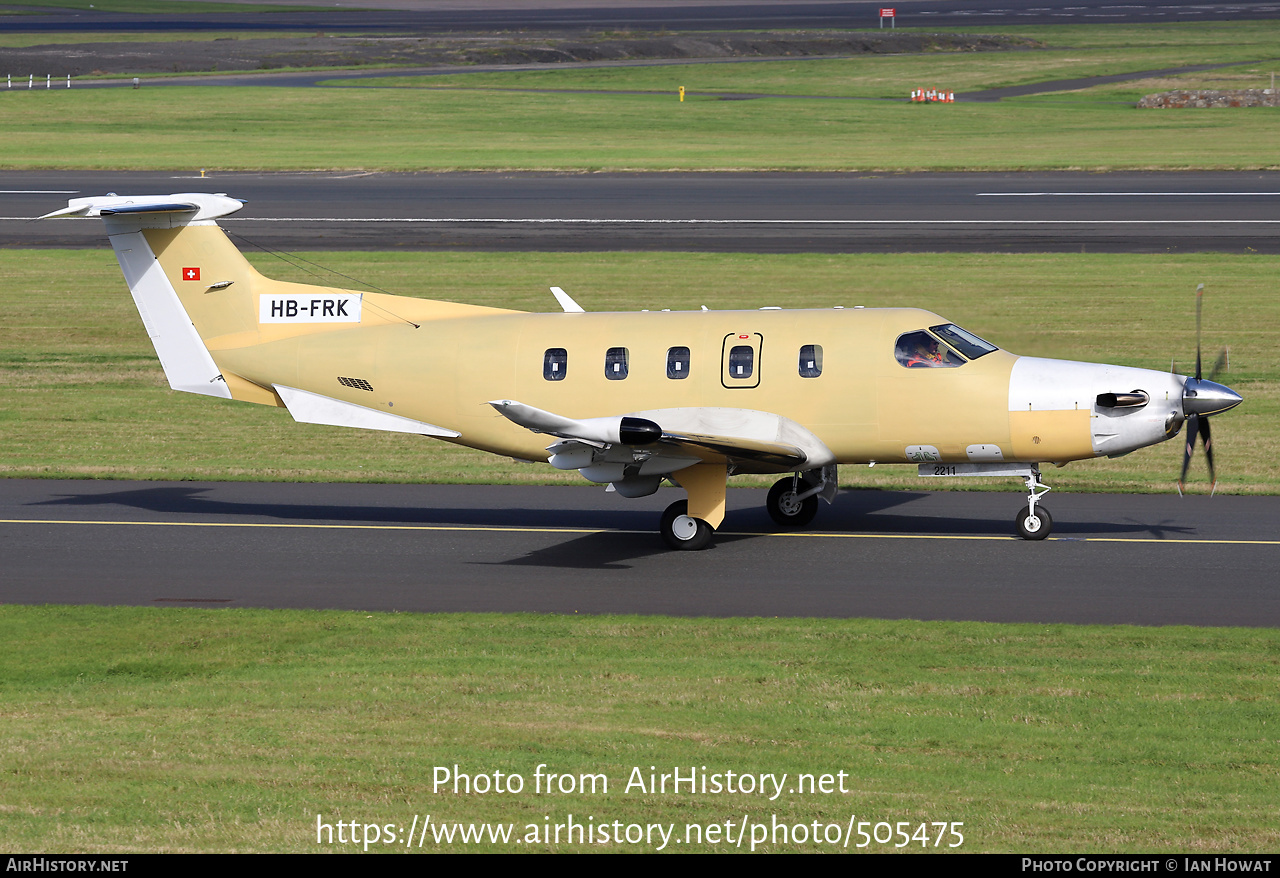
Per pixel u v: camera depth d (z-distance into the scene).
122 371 102.06
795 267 129.75
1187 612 46.06
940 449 56.41
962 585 50.38
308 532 61.12
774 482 71.69
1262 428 79.62
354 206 167.00
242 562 55.69
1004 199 164.88
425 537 60.12
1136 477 70.31
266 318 62.16
